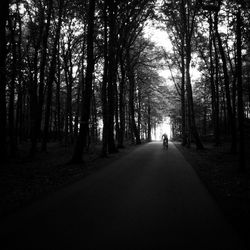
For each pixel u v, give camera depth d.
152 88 43.56
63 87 42.84
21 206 7.16
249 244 4.97
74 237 5.12
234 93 26.88
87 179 11.35
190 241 5.05
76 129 31.75
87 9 22.97
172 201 7.83
